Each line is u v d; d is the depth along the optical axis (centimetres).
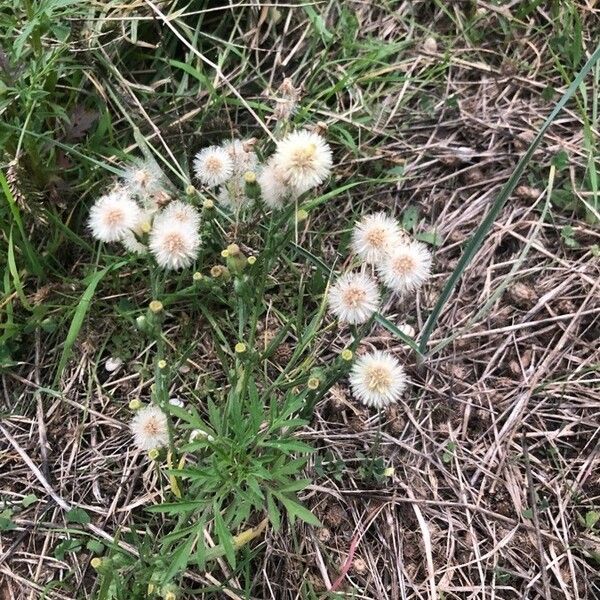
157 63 37
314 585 26
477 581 26
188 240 24
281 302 32
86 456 29
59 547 27
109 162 33
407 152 36
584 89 35
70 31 32
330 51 38
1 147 30
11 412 30
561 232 33
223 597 26
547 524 27
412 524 27
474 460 29
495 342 31
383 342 31
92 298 31
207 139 35
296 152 23
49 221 32
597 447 28
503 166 35
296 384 26
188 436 26
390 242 24
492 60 38
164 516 27
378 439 26
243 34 37
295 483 23
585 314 31
